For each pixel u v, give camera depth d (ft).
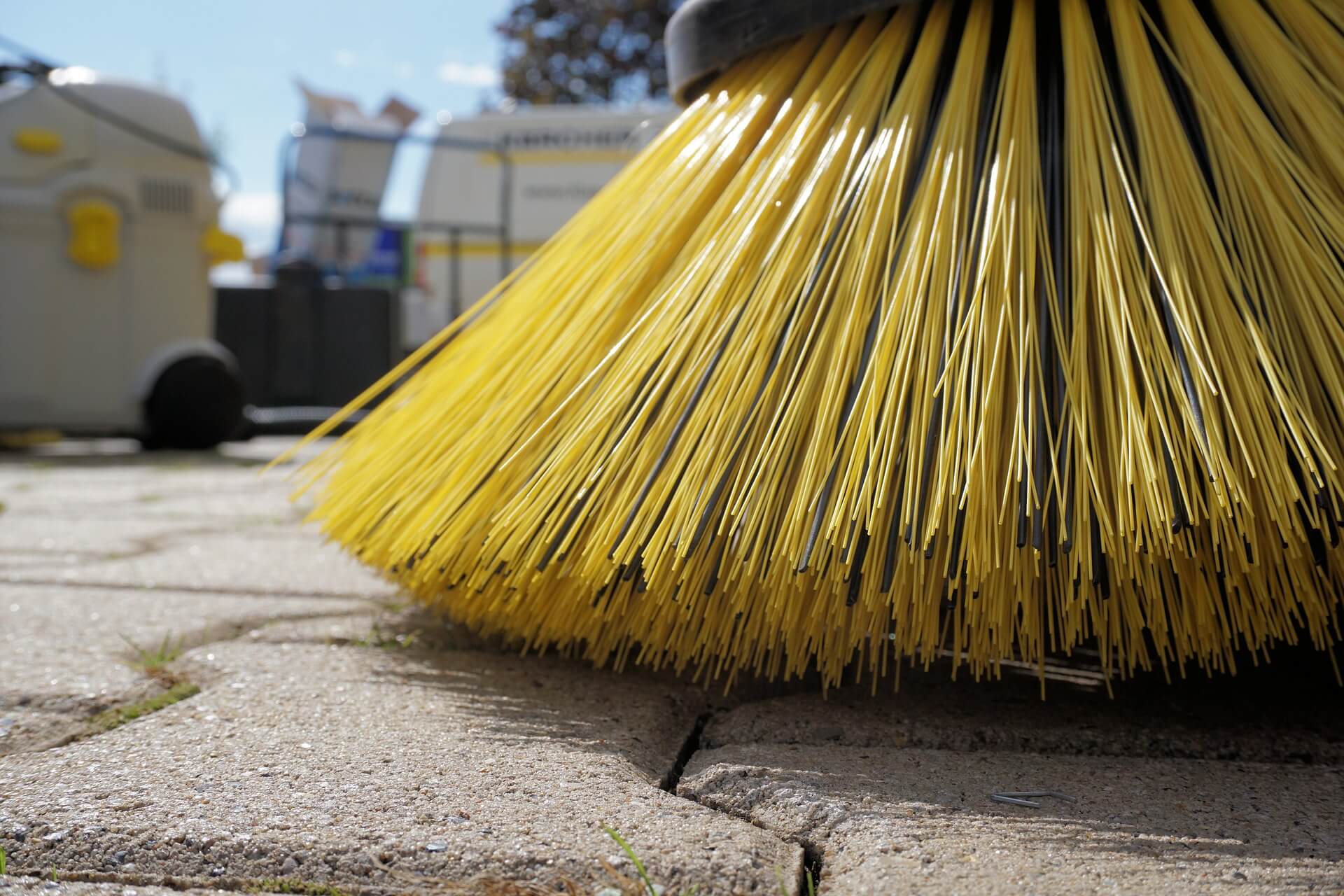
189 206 17.54
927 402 3.22
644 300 4.14
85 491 11.88
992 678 4.01
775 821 2.81
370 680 4.03
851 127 4.04
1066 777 3.06
